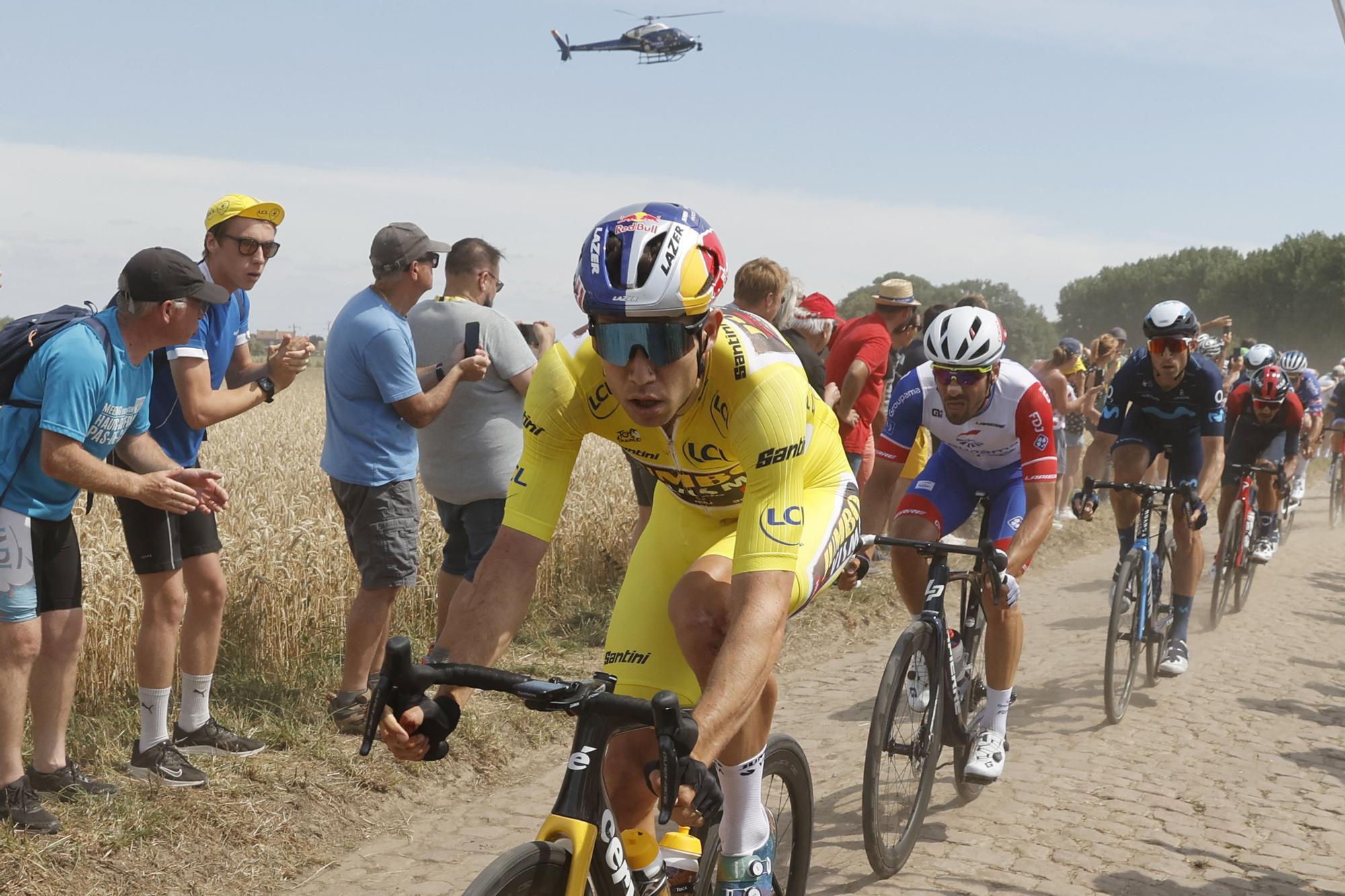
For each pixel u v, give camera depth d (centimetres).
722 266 188
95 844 292
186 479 313
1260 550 735
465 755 403
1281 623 682
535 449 212
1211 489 487
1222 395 498
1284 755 424
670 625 239
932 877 313
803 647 607
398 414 402
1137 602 476
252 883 304
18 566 289
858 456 660
